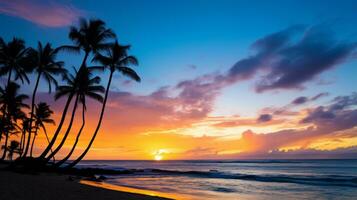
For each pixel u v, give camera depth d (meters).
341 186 29.34
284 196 21.97
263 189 26.61
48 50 27.88
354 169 65.00
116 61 28.94
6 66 28.89
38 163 26.09
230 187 27.86
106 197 13.15
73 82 27.92
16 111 38.53
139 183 29.97
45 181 18.14
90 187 16.61
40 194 12.09
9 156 51.91
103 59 28.17
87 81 28.14
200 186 28.31
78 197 12.30
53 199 11.06
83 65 26.17
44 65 28.06
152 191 21.55
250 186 29.17
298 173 51.41
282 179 37.09
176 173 51.69
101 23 26.86
